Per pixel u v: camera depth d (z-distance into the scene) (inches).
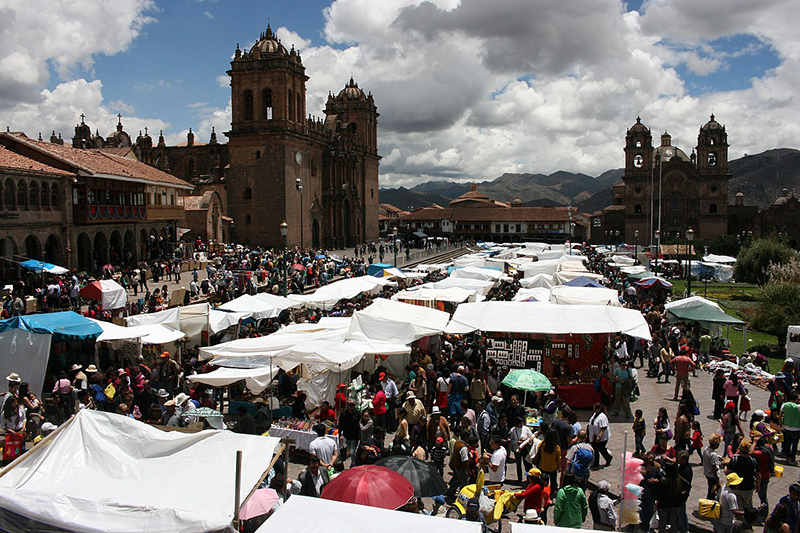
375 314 1008.9
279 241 3189.0
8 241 1569.9
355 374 997.8
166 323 1045.8
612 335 1103.6
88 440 469.4
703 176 5403.5
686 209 5442.9
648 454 542.9
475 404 835.4
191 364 965.2
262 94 3216.0
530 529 370.6
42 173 1654.8
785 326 1830.7
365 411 696.4
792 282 1985.7
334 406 864.3
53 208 1745.8
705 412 941.2
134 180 2057.1
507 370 993.5
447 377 904.3
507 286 2047.2
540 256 2544.3
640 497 530.6
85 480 441.7
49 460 452.8
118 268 1902.1
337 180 3833.7
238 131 3208.7
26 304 1315.2
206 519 383.6
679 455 541.3
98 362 978.1
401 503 439.2
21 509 390.0
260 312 1218.6
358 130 4392.2
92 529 383.6
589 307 995.3
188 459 463.8
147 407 768.9
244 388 917.8
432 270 2134.6
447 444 675.4
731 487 568.7
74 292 1397.6
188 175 3809.1
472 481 613.6
